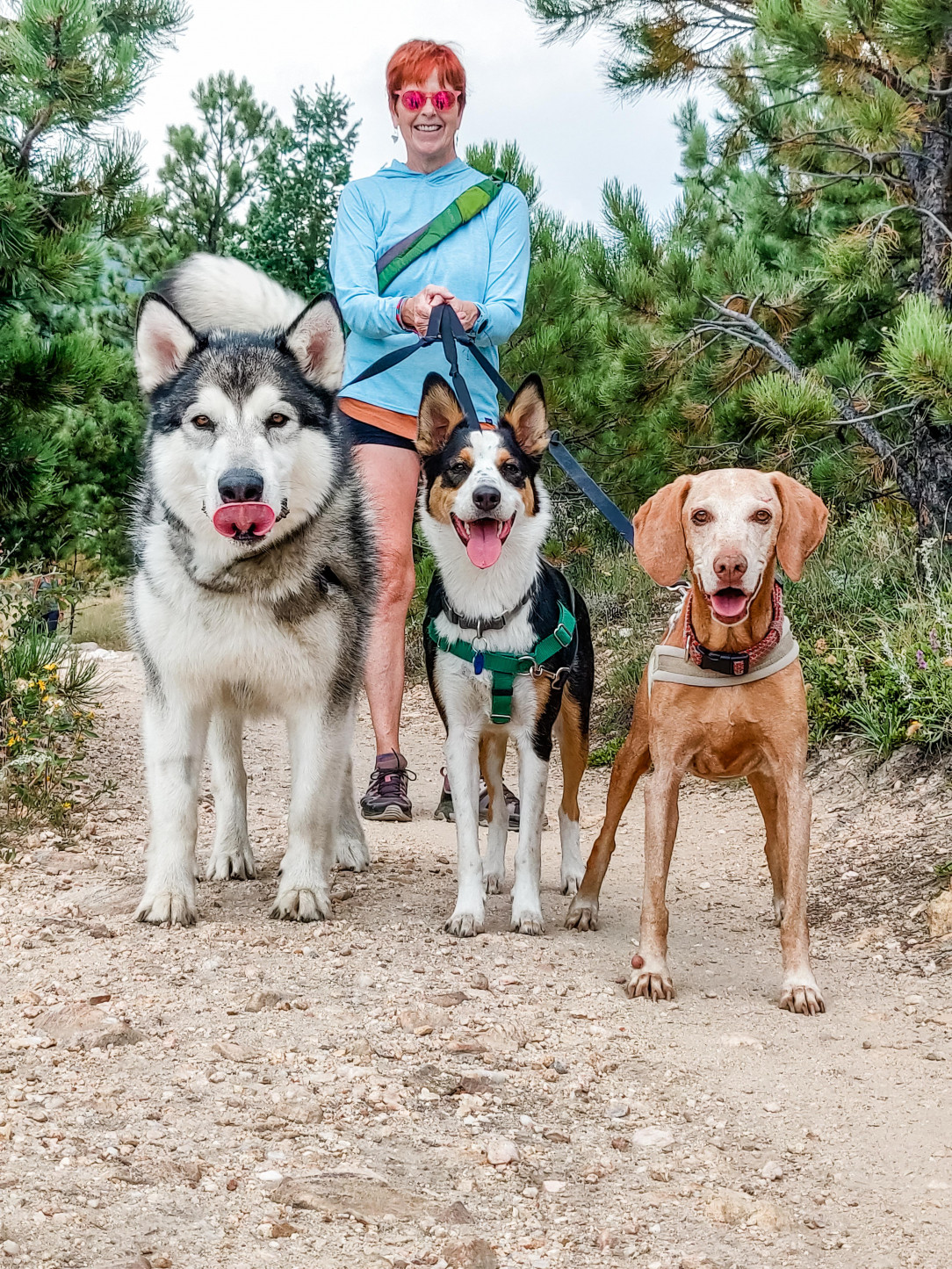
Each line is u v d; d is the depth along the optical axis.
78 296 10.55
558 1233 2.24
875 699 6.23
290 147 26.75
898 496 9.11
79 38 8.48
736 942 4.31
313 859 4.32
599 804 6.75
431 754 8.33
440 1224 2.23
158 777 4.20
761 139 9.02
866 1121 2.79
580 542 11.04
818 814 5.76
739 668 3.63
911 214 8.42
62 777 5.92
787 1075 3.06
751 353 9.37
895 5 6.35
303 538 4.13
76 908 4.18
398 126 5.85
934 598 6.83
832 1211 2.38
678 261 9.36
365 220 5.84
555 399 10.41
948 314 6.80
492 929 4.33
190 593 4.10
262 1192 2.27
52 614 7.82
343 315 5.67
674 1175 2.51
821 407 7.69
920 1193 2.45
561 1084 2.95
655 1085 2.99
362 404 5.94
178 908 4.07
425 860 5.38
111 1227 2.10
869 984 3.79
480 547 4.21
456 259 5.67
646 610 10.17
